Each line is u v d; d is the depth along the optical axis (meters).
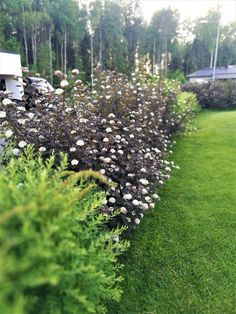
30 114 2.24
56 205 0.87
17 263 0.67
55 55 22.22
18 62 6.99
